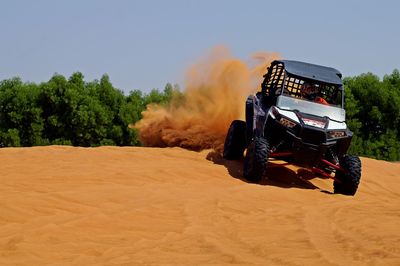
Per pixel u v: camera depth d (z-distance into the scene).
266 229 7.68
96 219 7.53
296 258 6.19
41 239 6.59
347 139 11.31
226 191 9.97
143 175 10.64
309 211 9.09
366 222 8.38
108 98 45.66
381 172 14.88
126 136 46.12
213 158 13.17
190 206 8.62
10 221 7.23
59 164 11.30
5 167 10.87
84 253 6.22
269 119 11.51
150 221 7.68
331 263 6.01
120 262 5.91
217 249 6.49
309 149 11.04
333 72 12.48
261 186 10.77
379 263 6.01
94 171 10.62
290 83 13.09
